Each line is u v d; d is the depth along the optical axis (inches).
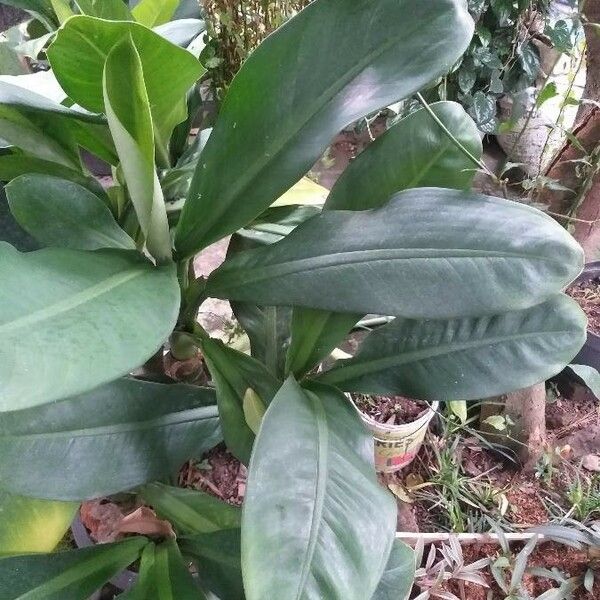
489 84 66.7
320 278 20.9
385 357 24.6
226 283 22.5
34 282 16.1
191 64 18.7
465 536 38.5
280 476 17.5
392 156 23.9
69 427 22.1
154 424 24.1
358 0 19.3
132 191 20.7
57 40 17.0
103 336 15.1
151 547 25.8
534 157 60.1
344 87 20.1
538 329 23.2
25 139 25.4
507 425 43.3
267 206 22.3
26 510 24.4
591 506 40.8
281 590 15.2
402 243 20.3
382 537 17.1
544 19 56.3
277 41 19.9
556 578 36.7
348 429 21.4
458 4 19.3
